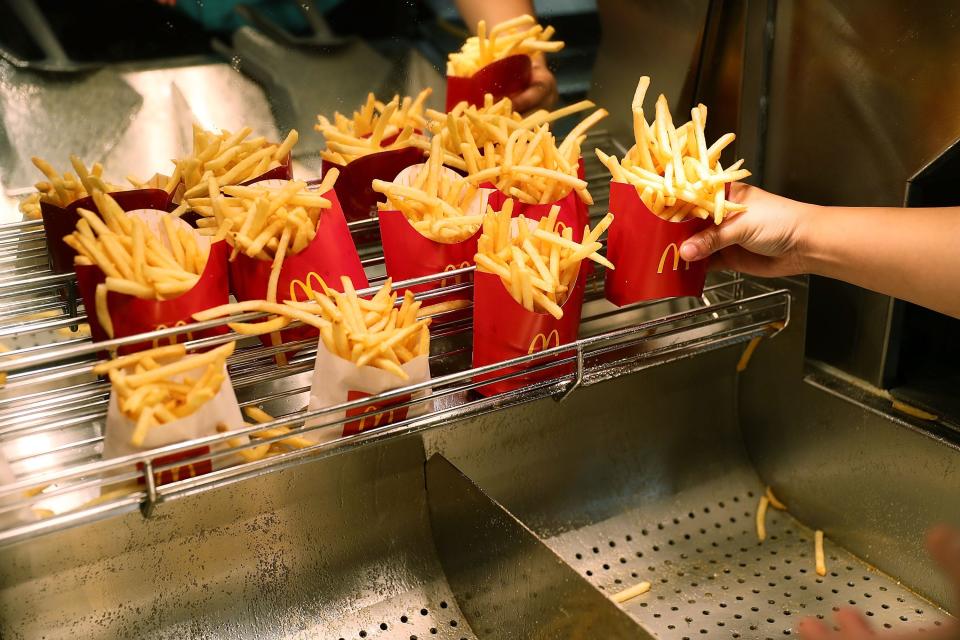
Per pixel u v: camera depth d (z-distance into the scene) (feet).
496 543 3.25
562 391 3.42
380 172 3.92
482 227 3.38
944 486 3.72
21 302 3.64
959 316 3.48
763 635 3.54
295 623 3.42
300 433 2.96
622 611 2.66
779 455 4.48
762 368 4.45
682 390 4.42
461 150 3.79
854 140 4.03
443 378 3.06
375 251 4.30
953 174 3.90
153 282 2.89
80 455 3.24
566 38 4.49
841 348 4.26
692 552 4.09
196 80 3.93
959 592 2.38
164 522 3.17
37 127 3.72
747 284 4.42
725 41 4.37
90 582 3.10
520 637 3.23
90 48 3.72
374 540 3.63
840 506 4.19
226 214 3.18
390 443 3.54
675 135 3.45
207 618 3.30
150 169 3.96
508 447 3.91
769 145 4.45
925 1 3.60
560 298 3.29
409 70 4.38
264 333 3.16
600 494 4.20
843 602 3.78
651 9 4.45
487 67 4.19
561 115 4.02
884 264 3.46
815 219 3.58
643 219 3.45
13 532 2.55
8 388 2.95
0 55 3.59
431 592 3.66
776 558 4.07
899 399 3.97
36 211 3.69
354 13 4.15
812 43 4.08
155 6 3.77
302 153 4.23
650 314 4.36
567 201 3.66
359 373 2.91
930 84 3.67
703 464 4.52
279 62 4.07
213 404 2.76
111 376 2.63
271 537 3.41
